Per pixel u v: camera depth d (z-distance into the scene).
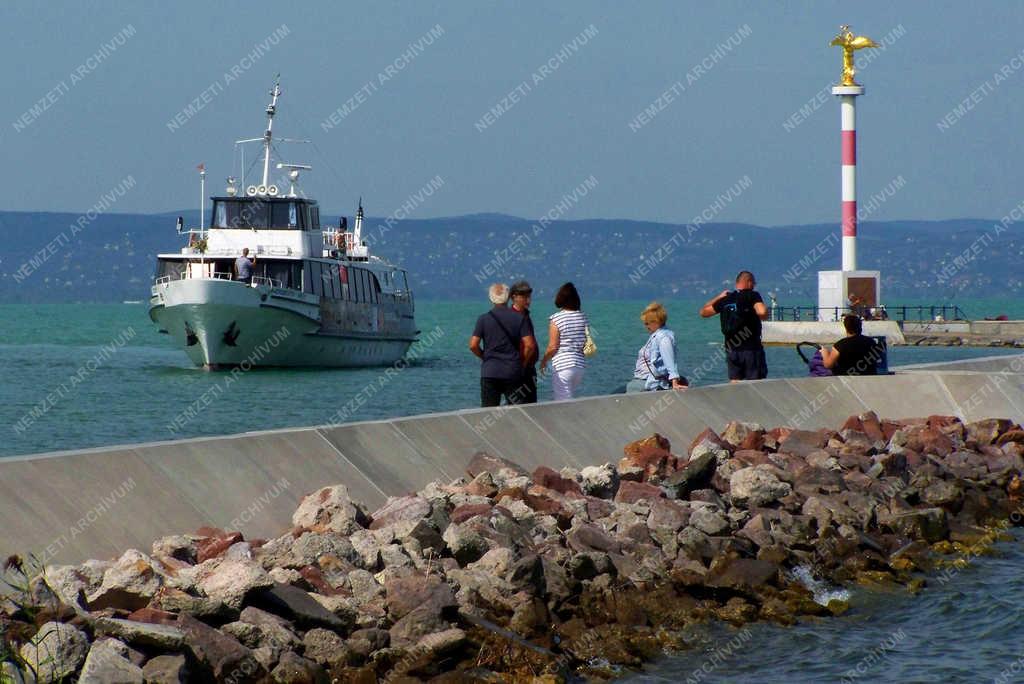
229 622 36.81
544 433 64.56
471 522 48.31
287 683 35.38
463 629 40.91
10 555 38.00
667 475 63.09
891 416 89.19
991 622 50.25
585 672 42.03
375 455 55.28
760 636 47.34
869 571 56.75
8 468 41.31
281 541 43.41
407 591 40.97
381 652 38.22
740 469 63.91
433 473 57.00
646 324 78.56
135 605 36.06
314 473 51.66
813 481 64.44
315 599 39.12
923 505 68.62
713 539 53.94
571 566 47.50
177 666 32.88
